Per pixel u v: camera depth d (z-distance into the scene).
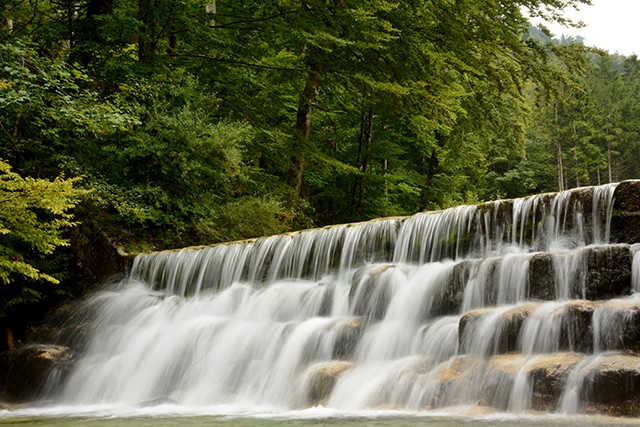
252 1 18.70
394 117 23.66
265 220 16.58
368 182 26.11
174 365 9.43
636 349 5.94
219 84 18.91
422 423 5.42
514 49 19.23
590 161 69.50
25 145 13.61
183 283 12.73
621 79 91.06
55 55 16.47
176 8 16.95
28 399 9.98
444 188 29.44
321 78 19.39
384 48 17.14
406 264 10.48
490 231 9.91
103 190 13.46
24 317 13.00
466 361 6.80
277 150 19.12
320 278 11.37
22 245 12.79
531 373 5.96
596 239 8.80
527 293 7.77
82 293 13.27
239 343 9.19
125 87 14.48
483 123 23.17
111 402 9.29
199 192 15.98
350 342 8.27
